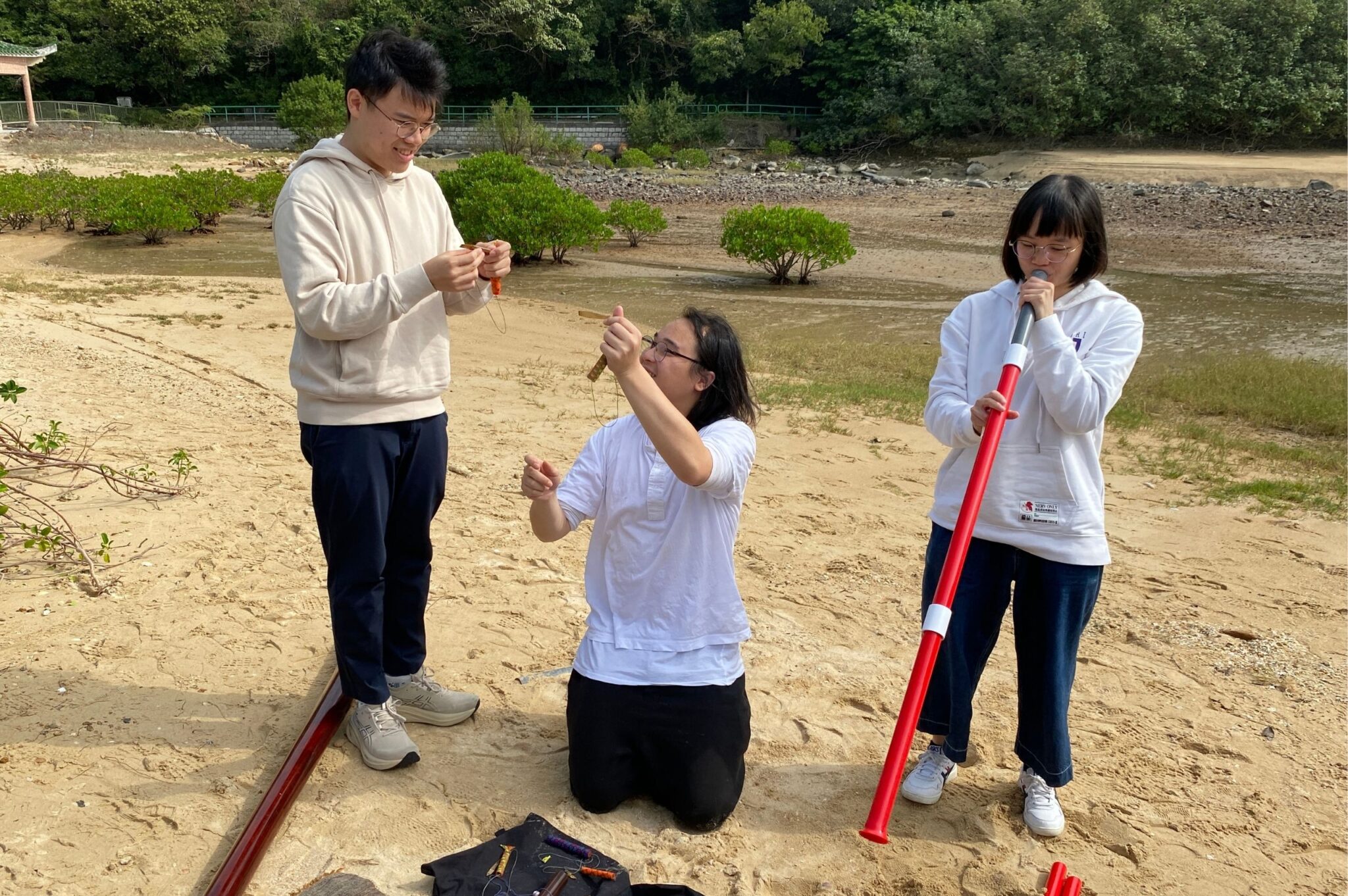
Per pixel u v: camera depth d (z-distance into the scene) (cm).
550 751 346
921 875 294
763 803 325
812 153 4988
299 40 5481
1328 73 4241
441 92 301
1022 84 4450
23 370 838
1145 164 3978
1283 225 2681
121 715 346
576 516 312
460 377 979
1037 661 308
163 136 4653
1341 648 454
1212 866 305
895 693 396
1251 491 689
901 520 605
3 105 4712
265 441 685
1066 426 285
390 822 303
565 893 264
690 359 304
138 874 275
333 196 301
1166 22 4425
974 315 312
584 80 5691
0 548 469
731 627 311
